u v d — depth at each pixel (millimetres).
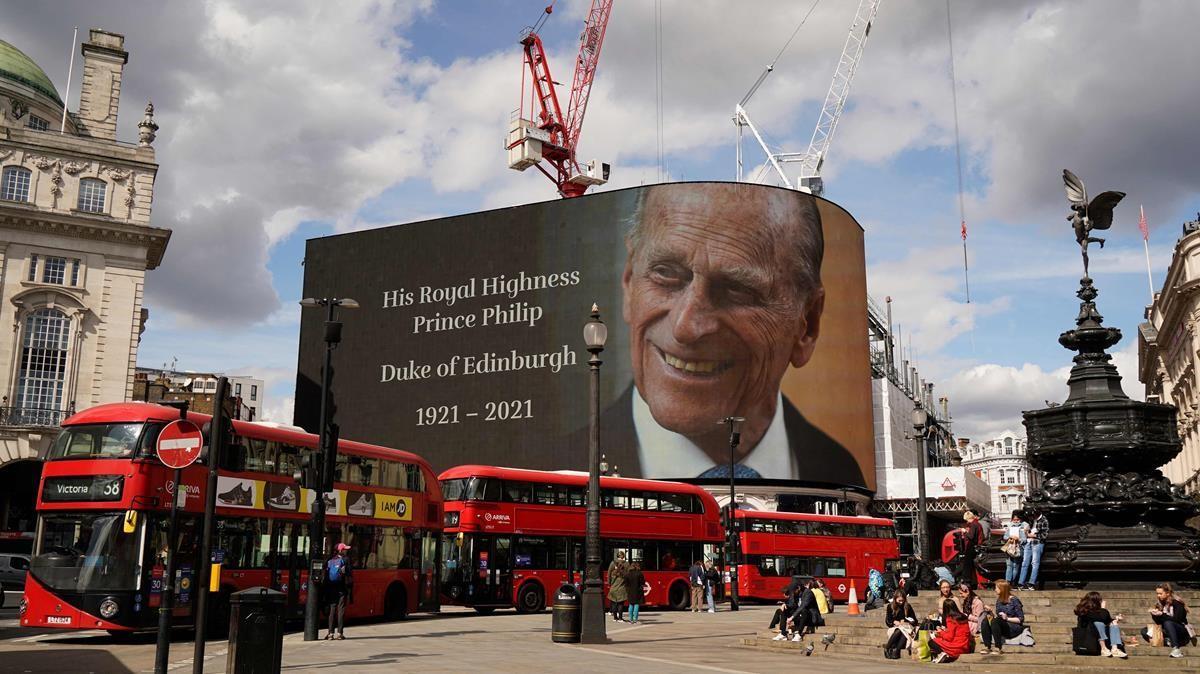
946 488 95500
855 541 49469
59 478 23016
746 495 70938
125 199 64125
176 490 14742
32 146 61938
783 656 20844
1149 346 95562
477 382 80188
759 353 72688
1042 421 23031
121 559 22250
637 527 39812
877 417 102188
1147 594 20844
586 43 112938
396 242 86562
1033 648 18844
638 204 76312
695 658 19609
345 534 28828
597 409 23688
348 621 31203
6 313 59812
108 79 69625
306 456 22781
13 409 59312
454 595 34438
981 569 24312
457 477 35969
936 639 18875
